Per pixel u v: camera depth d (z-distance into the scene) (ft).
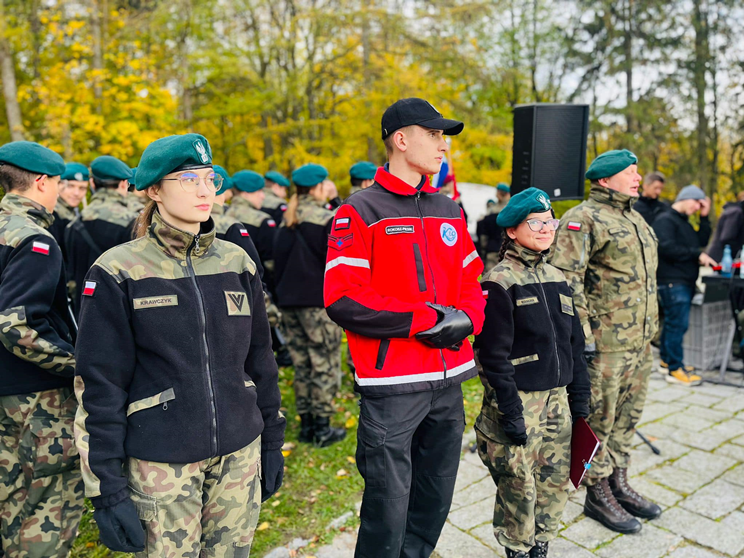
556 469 8.15
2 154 7.20
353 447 12.48
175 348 5.47
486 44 53.42
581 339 8.27
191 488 5.50
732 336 16.21
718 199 57.16
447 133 6.97
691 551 8.84
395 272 6.71
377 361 6.59
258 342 6.24
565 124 12.22
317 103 51.60
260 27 49.42
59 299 7.36
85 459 5.22
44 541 7.07
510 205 7.82
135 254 5.54
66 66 31.22
